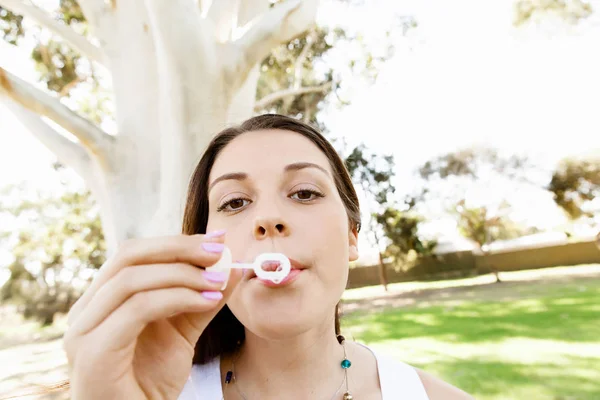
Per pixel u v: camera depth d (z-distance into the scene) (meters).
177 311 0.82
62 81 8.62
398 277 22.81
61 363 10.13
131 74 4.92
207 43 3.85
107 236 4.83
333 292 1.09
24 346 14.36
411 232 20.70
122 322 0.81
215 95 3.79
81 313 0.85
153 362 0.91
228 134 1.43
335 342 1.36
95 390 0.80
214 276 0.85
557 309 10.12
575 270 20.14
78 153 4.96
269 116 1.42
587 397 4.84
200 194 1.47
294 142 1.27
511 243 24.20
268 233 1.06
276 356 1.22
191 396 1.27
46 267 20.42
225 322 1.40
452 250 23.19
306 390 1.22
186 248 0.86
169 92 3.74
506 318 9.82
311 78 9.96
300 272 1.04
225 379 1.33
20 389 1.34
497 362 6.52
